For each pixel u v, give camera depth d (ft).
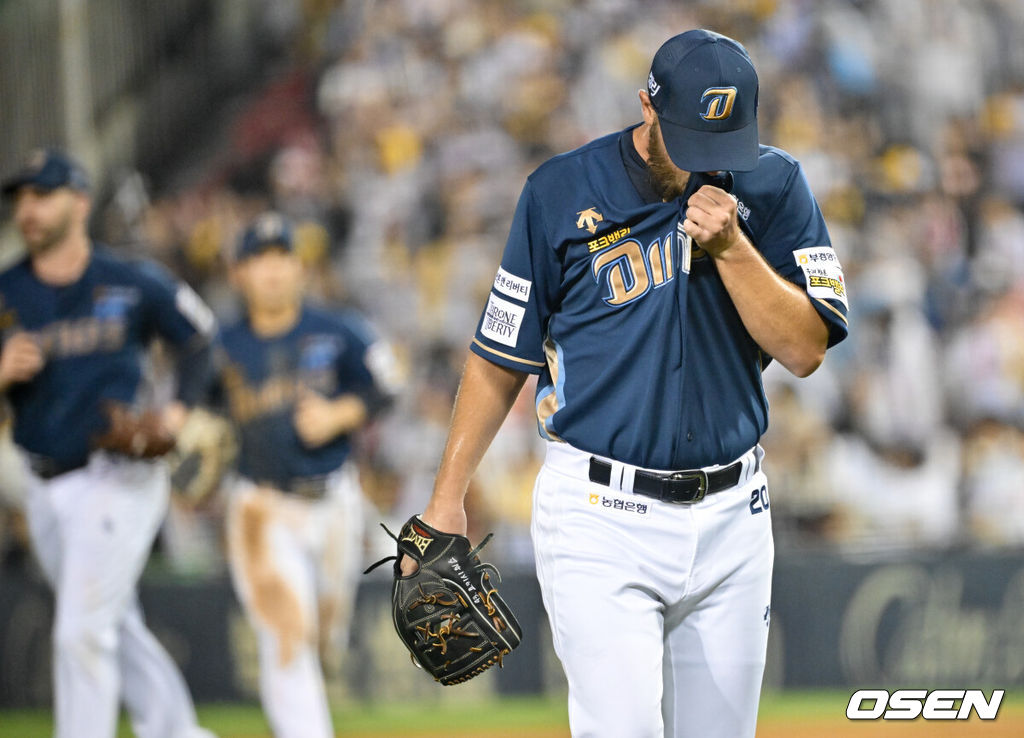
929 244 130.72
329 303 131.03
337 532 71.05
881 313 118.42
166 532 97.60
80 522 61.21
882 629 93.81
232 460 79.36
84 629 60.80
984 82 148.05
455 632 35.53
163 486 64.49
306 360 71.26
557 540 35.94
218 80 151.84
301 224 140.56
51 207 61.16
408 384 119.75
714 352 35.09
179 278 136.87
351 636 91.25
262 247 71.36
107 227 134.10
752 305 33.47
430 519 35.96
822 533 105.81
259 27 157.48
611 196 34.78
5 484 95.81
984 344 119.03
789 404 108.06
